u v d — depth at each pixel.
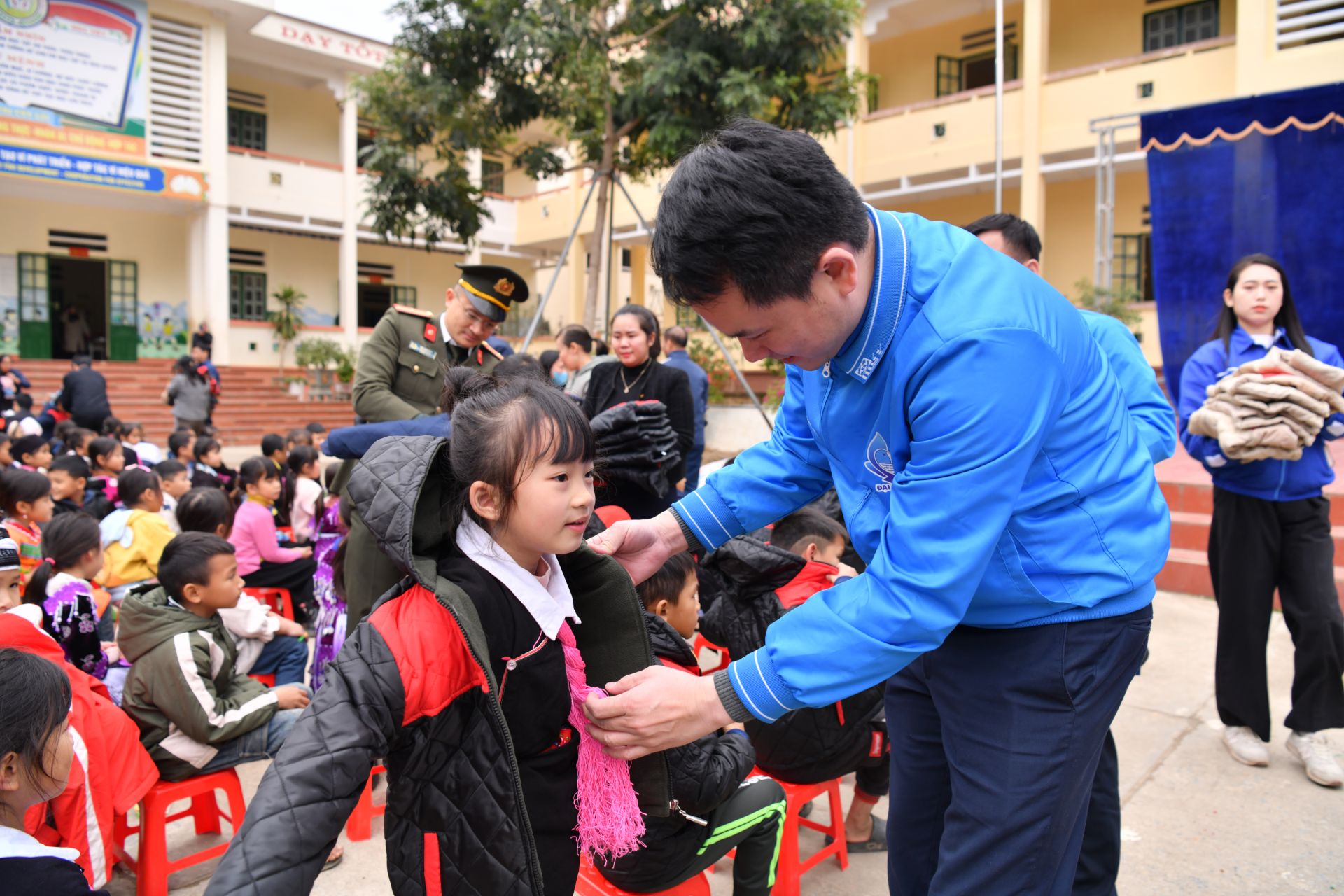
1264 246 6.86
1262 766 2.93
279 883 0.99
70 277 16.67
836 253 1.17
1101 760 1.75
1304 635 2.82
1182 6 11.94
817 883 2.39
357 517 2.62
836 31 8.45
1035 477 1.31
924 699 1.64
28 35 13.70
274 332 17.20
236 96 17.30
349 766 1.09
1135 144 10.99
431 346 3.27
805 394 1.55
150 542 3.74
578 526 1.29
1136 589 1.38
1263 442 2.66
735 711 1.25
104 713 2.08
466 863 1.23
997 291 1.26
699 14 8.49
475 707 1.24
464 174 9.62
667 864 1.75
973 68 13.82
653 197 14.94
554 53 8.25
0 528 2.35
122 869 2.44
